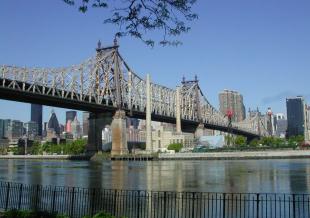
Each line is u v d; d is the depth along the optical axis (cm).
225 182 5834
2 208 3325
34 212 2292
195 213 3186
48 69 15050
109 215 2206
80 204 3575
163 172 8456
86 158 19338
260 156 15488
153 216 3072
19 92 13775
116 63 19062
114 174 8150
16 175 8038
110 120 18812
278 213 3200
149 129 19338
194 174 7588
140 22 2378
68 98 16000
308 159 14488
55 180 6681
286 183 5516
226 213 3177
